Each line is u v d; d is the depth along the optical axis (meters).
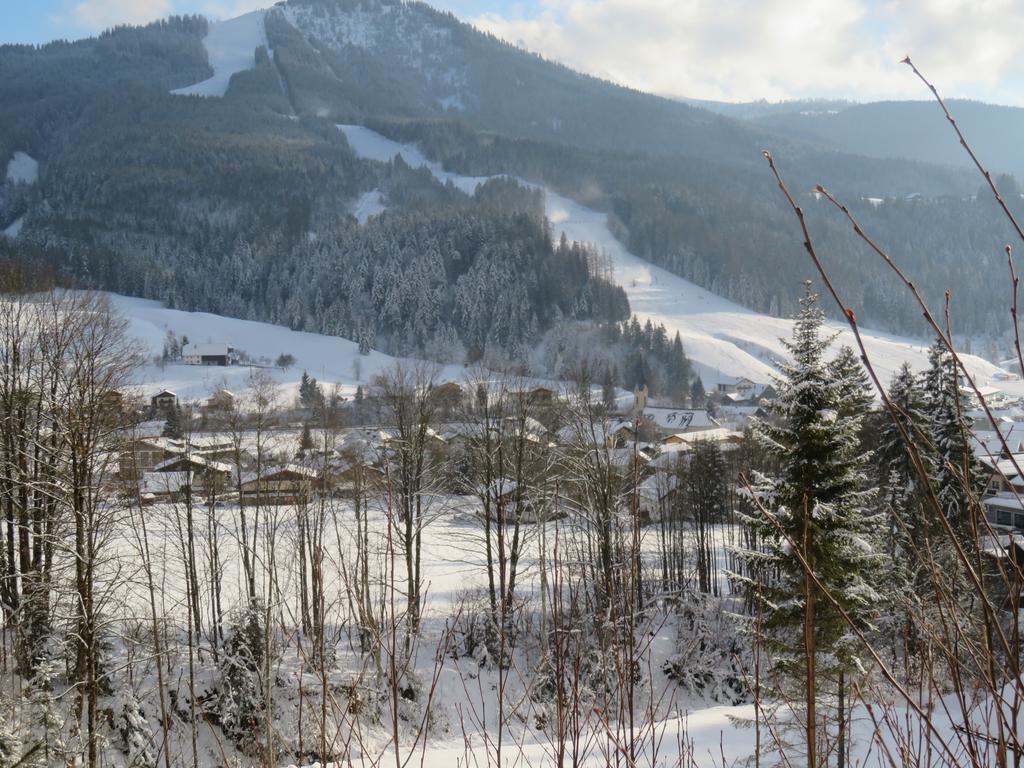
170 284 168.00
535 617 23.59
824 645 13.96
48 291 21.23
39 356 18.86
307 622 18.22
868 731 11.05
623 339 135.38
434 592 28.80
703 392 118.06
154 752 16.92
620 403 90.31
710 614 28.53
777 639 14.59
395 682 4.43
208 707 17.83
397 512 25.31
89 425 14.35
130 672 17.88
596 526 18.88
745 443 38.53
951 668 2.62
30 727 14.62
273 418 44.22
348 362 131.62
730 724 15.30
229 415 38.44
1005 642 2.20
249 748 10.34
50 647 17.20
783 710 13.66
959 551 2.15
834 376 15.69
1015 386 116.25
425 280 150.88
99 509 16.17
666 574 32.91
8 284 20.28
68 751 14.12
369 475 27.84
